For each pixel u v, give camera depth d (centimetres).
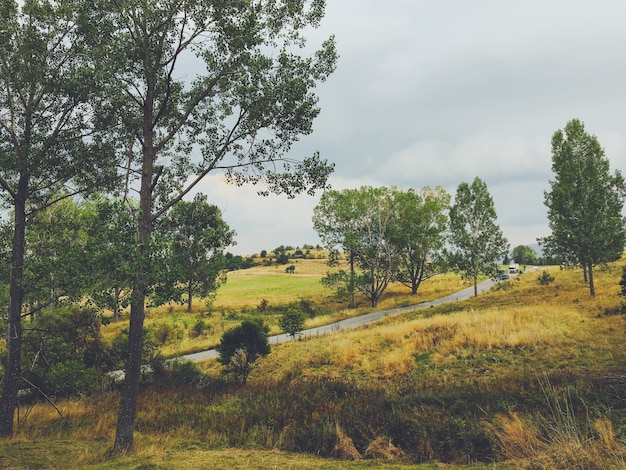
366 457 827
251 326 2000
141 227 1008
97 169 1348
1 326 1405
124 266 841
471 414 920
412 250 5519
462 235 4231
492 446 759
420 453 796
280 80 1119
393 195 5200
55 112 1268
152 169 1101
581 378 1068
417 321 2652
